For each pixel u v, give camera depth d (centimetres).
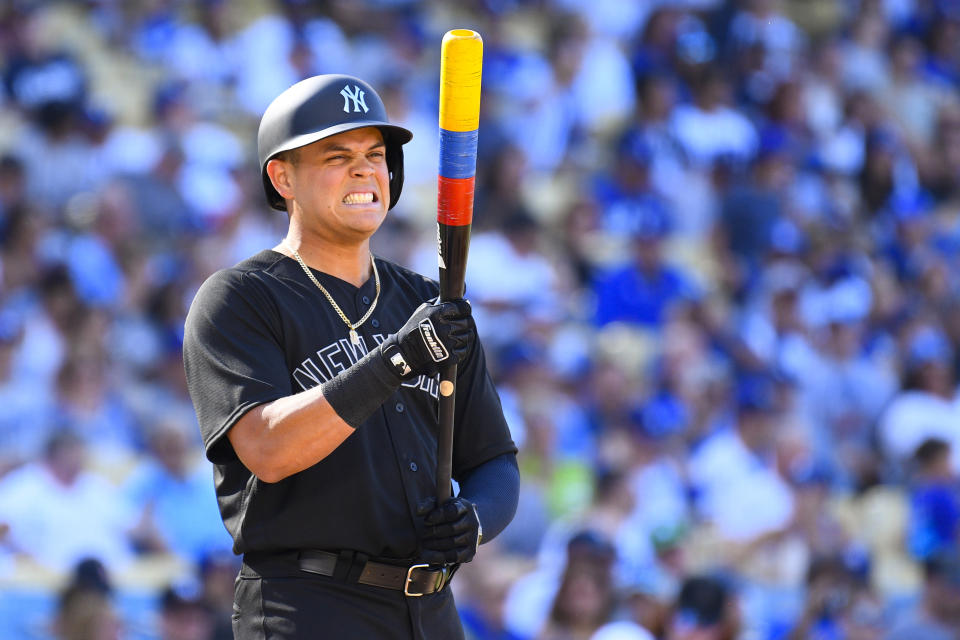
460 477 1149
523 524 2886
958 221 4894
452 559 1024
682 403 3425
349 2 4944
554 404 3262
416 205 4400
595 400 3391
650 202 4294
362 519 1029
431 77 4812
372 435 1052
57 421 2942
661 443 3216
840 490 3562
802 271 4200
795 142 4728
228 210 3847
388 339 976
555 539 2864
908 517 3291
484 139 4219
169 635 2302
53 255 3394
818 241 4391
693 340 3603
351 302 1088
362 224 1061
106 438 3002
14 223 3362
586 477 3145
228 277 1057
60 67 4312
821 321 4069
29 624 2547
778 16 5491
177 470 2808
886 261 4572
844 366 3859
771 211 4275
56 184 3800
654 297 3850
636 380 3628
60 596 2327
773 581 2994
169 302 3331
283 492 1029
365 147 1062
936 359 3800
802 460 3152
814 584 2619
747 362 3703
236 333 1032
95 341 3102
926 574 2712
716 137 4525
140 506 2783
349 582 1030
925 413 3734
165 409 3125
